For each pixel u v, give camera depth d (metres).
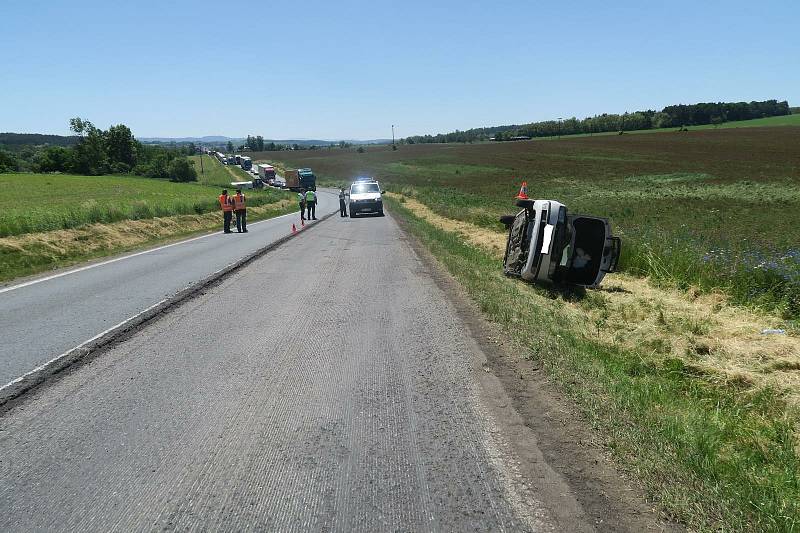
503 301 7.76
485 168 87.19
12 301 9.02
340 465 3.50
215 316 7.55
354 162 128.75
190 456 3.65
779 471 3.62
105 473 3.45
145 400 4.61
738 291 9.09
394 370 5.24
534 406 4.31
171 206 29.14
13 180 84.00
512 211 27.09
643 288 10.03
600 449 3.61
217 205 33.91
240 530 2.87
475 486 3.22
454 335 6.31
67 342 6.36
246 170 129.12
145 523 2.94
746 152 76.38
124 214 23.16
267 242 17.70
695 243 12.92
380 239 17.70
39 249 15.68
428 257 12.97
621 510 2.96
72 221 19.42
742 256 10.93
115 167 136.25
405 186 61.59
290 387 4.86
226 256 14.12
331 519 2.95
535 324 6.63
